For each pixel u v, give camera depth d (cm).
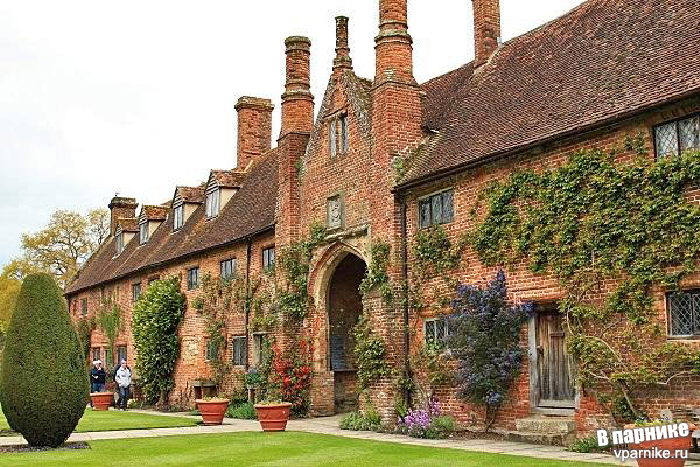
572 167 1287
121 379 2803
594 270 1237
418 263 1652
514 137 1438
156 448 1288
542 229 1341
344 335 2102
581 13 1720
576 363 1264
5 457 1176
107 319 3681
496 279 1430
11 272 5944
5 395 1313
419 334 1642
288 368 2033
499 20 1992
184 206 3188
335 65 1998
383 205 1733
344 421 1708
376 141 1778
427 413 1510
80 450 1274
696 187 1096
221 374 2509
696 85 1083
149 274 3219
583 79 1435
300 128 2152
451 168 1530
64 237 5953
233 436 1506
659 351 1125
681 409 1098
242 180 2888
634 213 1179
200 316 2712
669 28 1331
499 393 1412
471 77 1950
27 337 1322
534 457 1099
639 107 1159
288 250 2084
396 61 1773
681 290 1111
